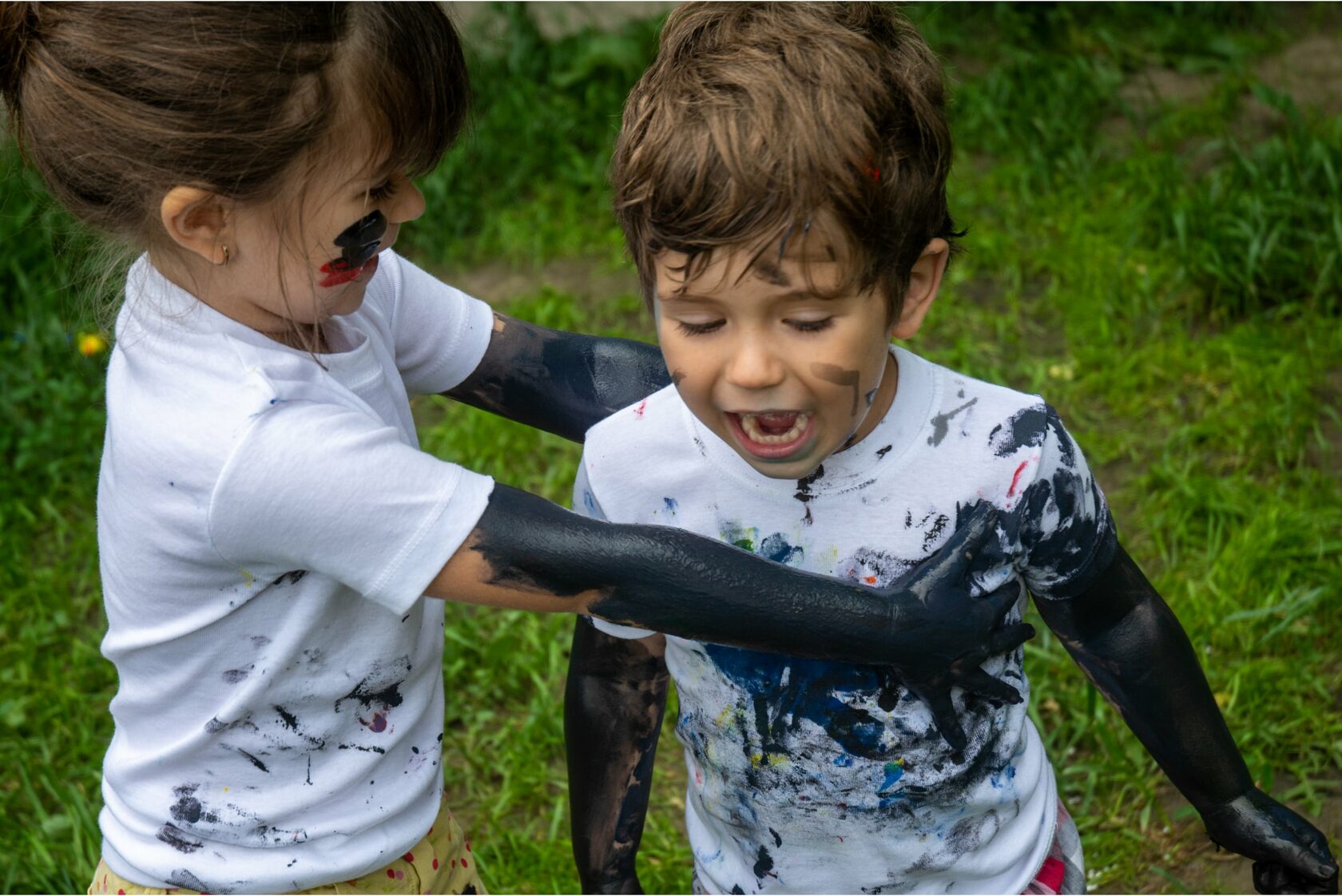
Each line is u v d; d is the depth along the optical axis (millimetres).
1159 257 4441
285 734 1719
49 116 1489
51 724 3287
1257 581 3209
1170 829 2791
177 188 1468
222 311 1603
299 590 1638
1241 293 4258
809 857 1779
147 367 1599
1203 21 5668
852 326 1409
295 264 1546
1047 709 3064
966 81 5348
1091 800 2873
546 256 4977
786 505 1631
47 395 4242
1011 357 4223
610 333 4516
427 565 1567
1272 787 2783
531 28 5621
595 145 5352
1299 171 4391
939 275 1526
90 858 2930
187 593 1627
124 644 1694
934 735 1676
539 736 3152
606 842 1985
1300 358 3939
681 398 1648
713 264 1371
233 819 1728
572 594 1582
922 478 1608
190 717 1714
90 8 1444
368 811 1783
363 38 1453
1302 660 3029
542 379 1964
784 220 1340
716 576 1559
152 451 1561
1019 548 1646
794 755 1706
